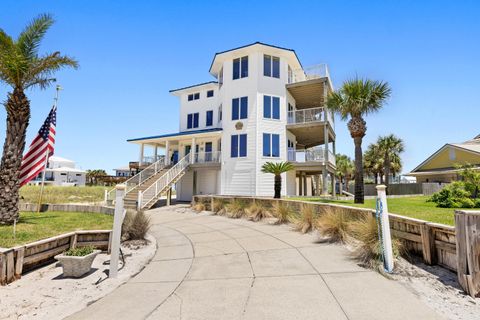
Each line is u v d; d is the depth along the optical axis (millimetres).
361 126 13539
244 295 4016
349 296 3814
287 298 3842
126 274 5227
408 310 3361
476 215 3891
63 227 8703
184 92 27766
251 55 22094
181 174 21641
